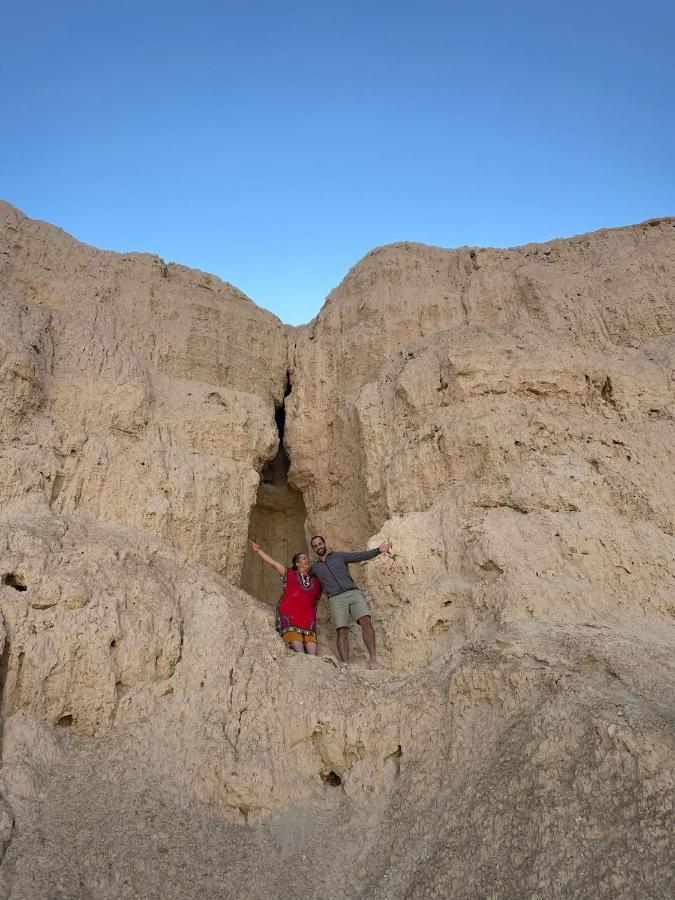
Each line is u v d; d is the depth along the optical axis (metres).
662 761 4.01
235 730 5.72
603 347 9.29
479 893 4.02
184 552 7.83
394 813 4.97
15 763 4.89
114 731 5.53
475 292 10.42
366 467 9.06
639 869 3.64
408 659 6.75
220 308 10.67
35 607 5.65
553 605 6.19
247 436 9.22
